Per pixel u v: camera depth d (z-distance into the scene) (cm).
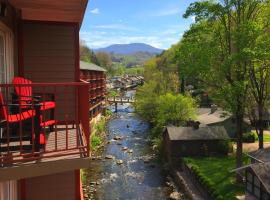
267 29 2528
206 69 2542
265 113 5025
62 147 655
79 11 851
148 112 5481
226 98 2584
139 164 3669
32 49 1016
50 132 825
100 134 5206
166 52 9281
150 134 5138
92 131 5097
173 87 6141
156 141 4353
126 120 6819
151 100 5447
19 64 973
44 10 853
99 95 6612
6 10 759
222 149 3681
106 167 3559
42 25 1020
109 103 9031
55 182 921
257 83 2727
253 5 2536
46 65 1026
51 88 1023
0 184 679
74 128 895
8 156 528
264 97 2839
